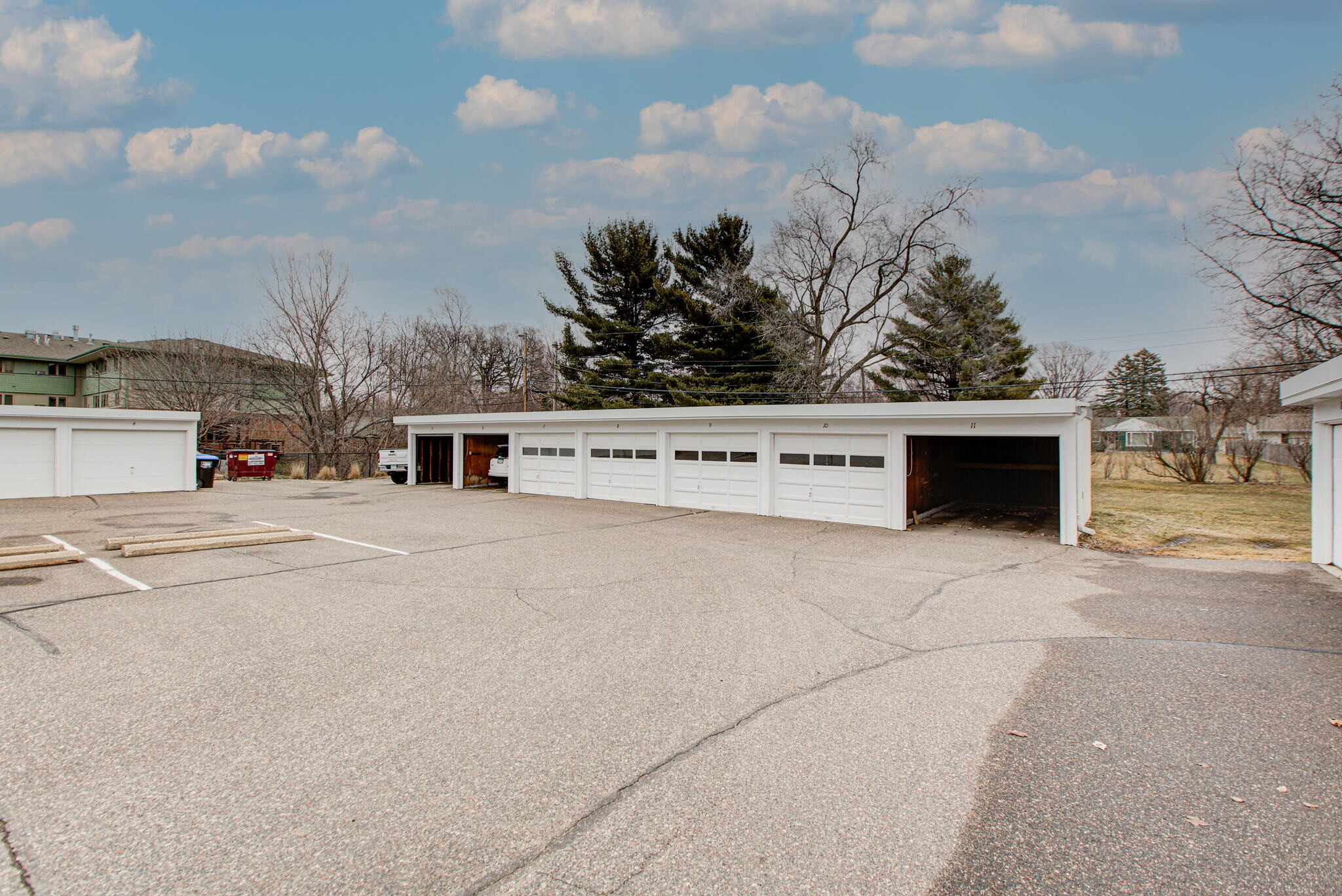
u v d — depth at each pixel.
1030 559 9.95
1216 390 24.86
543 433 19.84
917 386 31.98
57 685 4.67
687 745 3.78
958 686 4.72
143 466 19.36
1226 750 3.73
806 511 14.32
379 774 3.44
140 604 6.98
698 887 2.54
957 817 3.06
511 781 3.37
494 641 5.74
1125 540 11.62
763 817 3.04
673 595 7.48
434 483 24.25
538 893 2.50
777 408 14.45
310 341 32.41
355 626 6.20
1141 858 2.74
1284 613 6.68
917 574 8.71
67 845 2.80
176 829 2.93
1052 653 5.46
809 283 28.80
